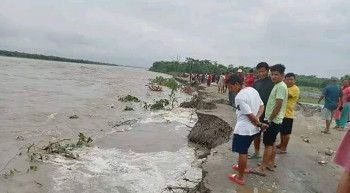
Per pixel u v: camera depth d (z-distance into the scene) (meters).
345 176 1.95
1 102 16.91
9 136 10.41
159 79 47.16
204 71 89.44
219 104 17.20
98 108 17.84
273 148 7.18
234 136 6.26
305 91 51.47
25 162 8.05
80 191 6.57
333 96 11.61
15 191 6.36
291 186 6.41
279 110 6.55
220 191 5.89
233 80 6.24
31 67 65.94
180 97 29.50
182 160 9.12
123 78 56.75
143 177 7.53
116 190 6.72
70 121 13.63
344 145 1.98
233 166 7.00
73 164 8.24
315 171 7.39
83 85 33.25
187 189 6.55
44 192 6.42
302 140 10.33
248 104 6.02
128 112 17.38
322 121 15.23
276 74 6.60
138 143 10.88
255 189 6.11
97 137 11.32
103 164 8.41
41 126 12.23
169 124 14.46
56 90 25.52
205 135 11.53
